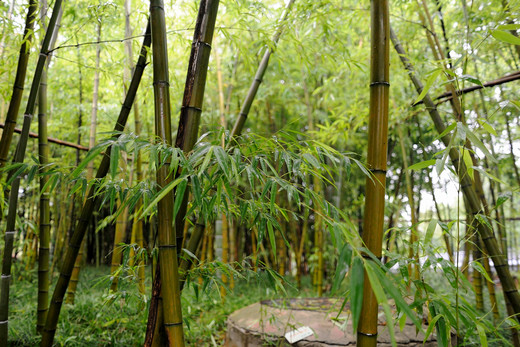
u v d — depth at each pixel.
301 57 2.04
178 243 1.21
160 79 1.16
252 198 1.18
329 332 2.13
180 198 0.81
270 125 4.34
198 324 2.75
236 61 3.56
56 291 1.69
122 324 2.41
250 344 2.30
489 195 5.05
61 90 4.00
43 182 2.06
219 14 3.22
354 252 0.73
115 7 1.83
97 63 2.62
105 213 5.65
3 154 1.69
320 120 4.09
